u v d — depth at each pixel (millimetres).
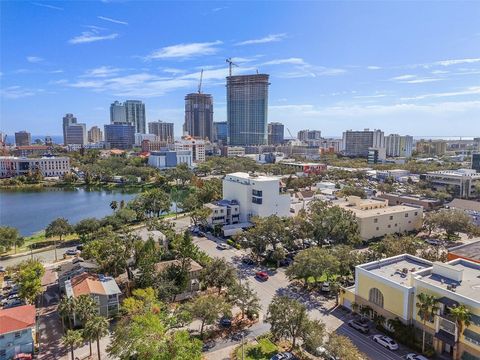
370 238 108875
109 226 111500
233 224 122875
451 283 54031
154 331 44938
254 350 52625
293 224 99000
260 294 71812
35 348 53375
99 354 49219
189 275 72875
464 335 48531
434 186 192000
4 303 67375
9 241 98250
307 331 49531
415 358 50000
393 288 56938
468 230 105188
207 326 59750
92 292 61031
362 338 55938
